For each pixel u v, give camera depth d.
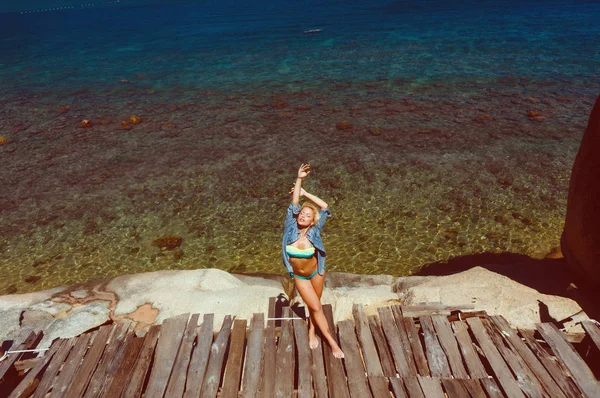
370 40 30.95
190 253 10.39
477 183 12.24
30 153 16.09
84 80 25.66
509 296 7.01
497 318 5.79
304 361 5.20
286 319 5.89
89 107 20.77
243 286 8.22
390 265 9.45
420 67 23.31
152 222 11.66
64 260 10.42
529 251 9.48
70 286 8.56
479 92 19.06
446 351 5.27
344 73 23.36
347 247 10.14
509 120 16.08
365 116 17.52
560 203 11.05
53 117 19.66
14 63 31.98
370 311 7.38
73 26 55.88
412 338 5.50
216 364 5.24
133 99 21.59
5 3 126.06
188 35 39.59
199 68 26.69
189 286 8.30
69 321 7.27
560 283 7.15
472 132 15.39
